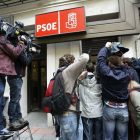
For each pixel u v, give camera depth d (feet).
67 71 4.31
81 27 10.07
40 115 13.62
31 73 15.20
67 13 10.52
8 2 12.96
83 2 11.41
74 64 4.17
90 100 6.35
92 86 6.40
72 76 4.26
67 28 10.42
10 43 5.02
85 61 4.02
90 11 11.25
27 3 12.60
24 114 13.28
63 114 4.32
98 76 6.29
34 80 15.66
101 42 11.28
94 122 6.49
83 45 11.51
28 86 14.25
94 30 10.19
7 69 4.78
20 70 6.20
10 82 6.13
